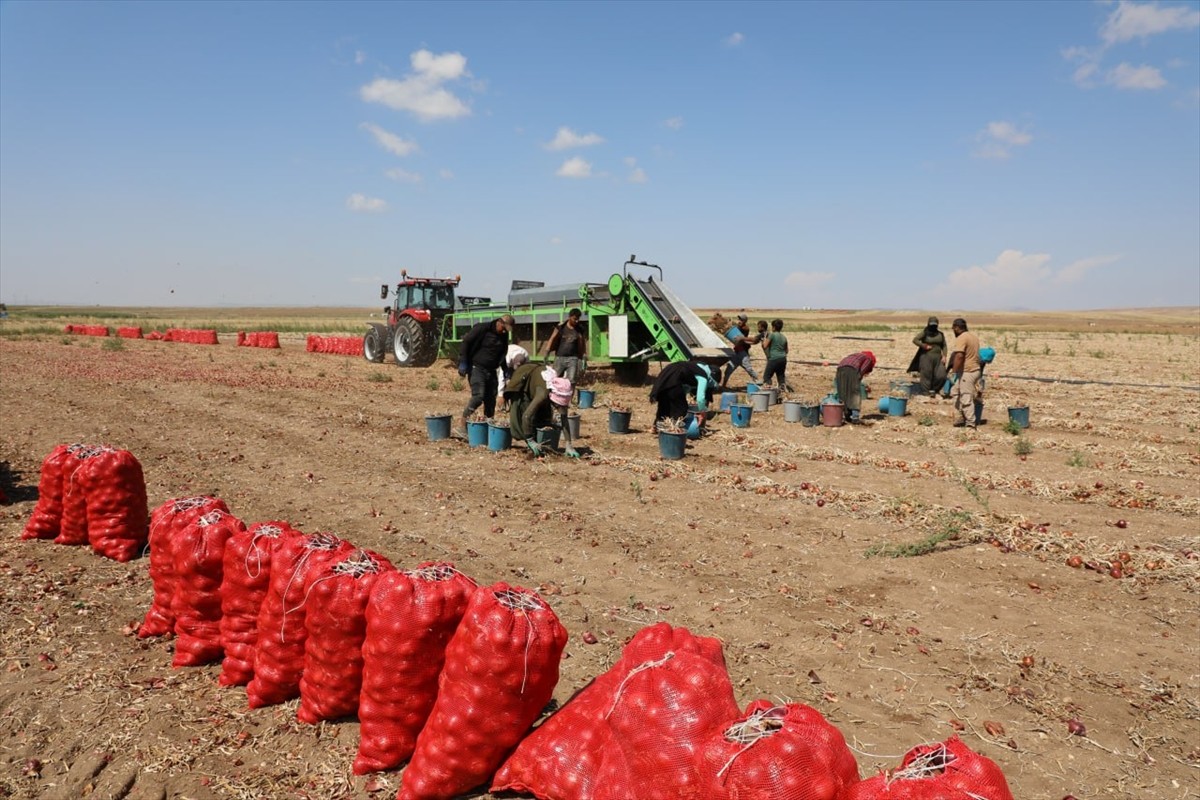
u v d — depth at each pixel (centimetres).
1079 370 2553
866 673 485
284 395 1777
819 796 256
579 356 1524
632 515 827
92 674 475
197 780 375
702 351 1706
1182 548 708
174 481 946
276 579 433
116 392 1772
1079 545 715
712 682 309
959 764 260
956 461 1097
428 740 361
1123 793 371
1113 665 498
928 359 1770
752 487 936
